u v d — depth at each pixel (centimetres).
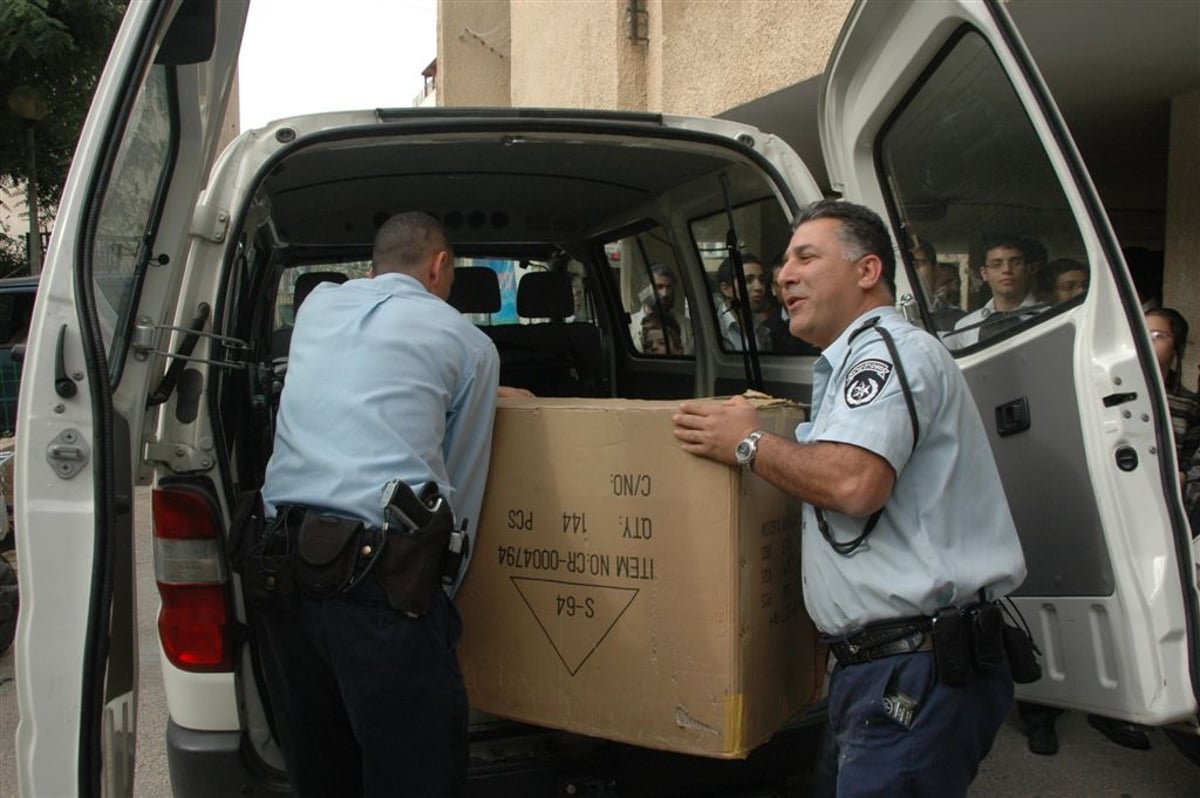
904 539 185
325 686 209
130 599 184
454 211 436
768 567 203
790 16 609
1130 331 219
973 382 260
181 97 210
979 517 190
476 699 221
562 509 208
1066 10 430
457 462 211
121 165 183
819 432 193
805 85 610
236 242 231
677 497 195
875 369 183
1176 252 555
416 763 198
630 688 202
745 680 195
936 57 251
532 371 466
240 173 236
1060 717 376
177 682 224
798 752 233
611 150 335
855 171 291
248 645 227
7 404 927
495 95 1588
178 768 224
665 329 479
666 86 786
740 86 671
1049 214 233
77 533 167
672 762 226
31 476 167
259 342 338
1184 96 549
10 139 1188
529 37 1099
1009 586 190
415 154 332
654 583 198
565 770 223
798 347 367
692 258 430
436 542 192
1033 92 219
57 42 1016
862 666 187
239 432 256
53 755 166
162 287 208
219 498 227
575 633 208
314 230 421
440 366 205
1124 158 721
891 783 181
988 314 254
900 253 291
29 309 944
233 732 224
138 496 753
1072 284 231
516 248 493
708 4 711
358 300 215
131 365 194
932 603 182
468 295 460
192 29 194
